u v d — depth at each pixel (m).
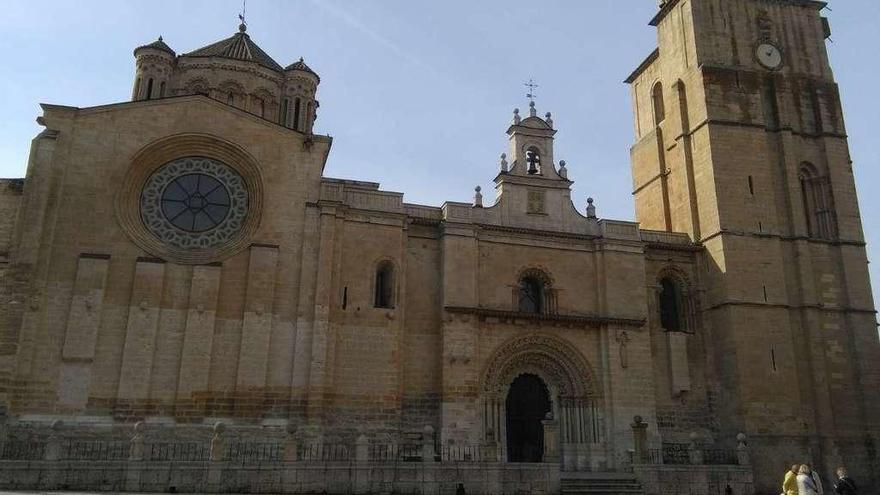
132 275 34.69
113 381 33.06
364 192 39.28
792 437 40.62
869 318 44.19
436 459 35.53
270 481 28.67
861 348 43.44
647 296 43.72
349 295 37.16
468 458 36.22
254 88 51.22
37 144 34.66
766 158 45.91
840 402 42.25
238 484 28.30
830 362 42.84
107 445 31.69
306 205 37.56
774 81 47.94
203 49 53.50
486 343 38.88
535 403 40.44
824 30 51.84
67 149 35.16
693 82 47.59
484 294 39.88
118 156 35.91
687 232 46.69
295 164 38.19
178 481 27.73
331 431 34.97
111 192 35.38
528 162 44.28
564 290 41.50
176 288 35.03
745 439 39.69
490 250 40.75
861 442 41.84
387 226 38.91
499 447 37.50
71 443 31.41
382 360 36.69
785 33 49.59
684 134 48.09
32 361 32.19
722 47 47.84
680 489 34.84
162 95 49.09
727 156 45.22
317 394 34.50
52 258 33.69
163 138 36.69
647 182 52.28
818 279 44.47
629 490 33.72
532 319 39.91
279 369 34.84
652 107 53.22
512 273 40.84
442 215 41.03
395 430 35.84
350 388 35.88
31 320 32.50
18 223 33.50
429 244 40.25
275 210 37.19
